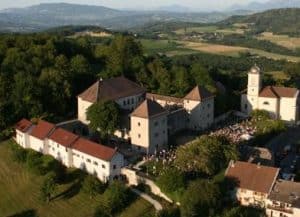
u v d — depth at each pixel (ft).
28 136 449.89
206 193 330.54
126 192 362.94
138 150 441.68
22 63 585.63
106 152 386.93
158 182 361.51
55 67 589.73
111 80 521.24
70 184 390.63
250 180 350.43
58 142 420.77
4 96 508.94
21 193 385.91
